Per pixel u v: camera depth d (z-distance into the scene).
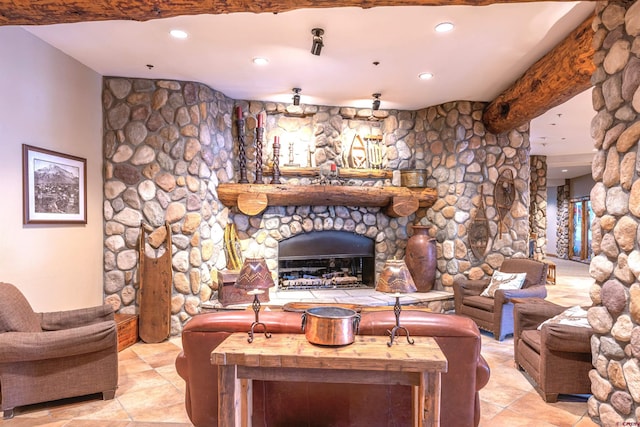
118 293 3.91
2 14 1.98
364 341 1.90
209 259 4.31
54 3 1.91
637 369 1.95
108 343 2.60
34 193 3.03
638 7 1.91
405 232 5.29
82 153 3.59
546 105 3.59
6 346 2.32
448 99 4.74
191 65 3.61
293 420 2.09
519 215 4.94
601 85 2.22
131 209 3.92
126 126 3.92
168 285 3.92
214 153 4.41
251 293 1.98
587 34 2.68
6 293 2.49
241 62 3.52
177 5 1.94
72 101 3.46
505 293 3.86
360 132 5.22
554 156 8.69
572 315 2.80
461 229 4.81
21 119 2.91
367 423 2.07
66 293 3.39
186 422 2.37
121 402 2.62
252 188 4.50
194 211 4.09
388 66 3.61
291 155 4.96
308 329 1.87
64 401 2.63
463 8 2.56
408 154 5.27
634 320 1.96
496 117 4.46
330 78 3.96
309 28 2.85
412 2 1.97
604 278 2.21
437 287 5.01
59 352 2.43
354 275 5.47
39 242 3.09
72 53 3.34
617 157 2.08
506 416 2.43
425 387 1.69
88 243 3.67
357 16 2.67
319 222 5.04
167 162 3.99
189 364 2.09
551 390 2.60
